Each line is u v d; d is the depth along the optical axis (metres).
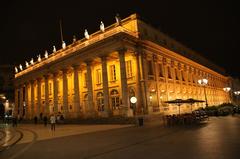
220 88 82.25
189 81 54.53
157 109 38.53
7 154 13.70
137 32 38.38
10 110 79.19
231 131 16.67
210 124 23.55
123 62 34.34
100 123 34.69
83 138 18.84
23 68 66.56
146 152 11.05
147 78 37.66
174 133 17.94
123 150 12.08
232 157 8.84
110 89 41.41
